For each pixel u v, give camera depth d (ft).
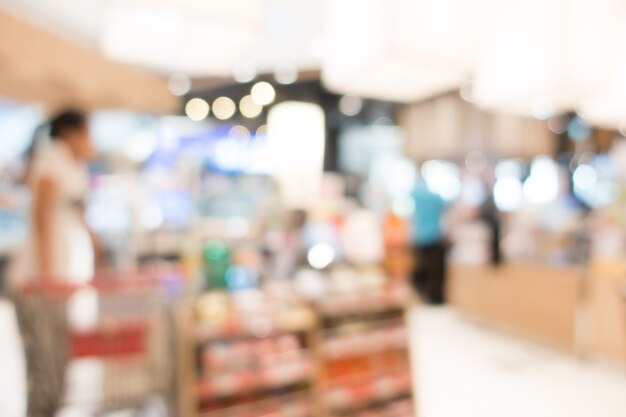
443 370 14.03
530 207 22.16
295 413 7.87
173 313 7.29
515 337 17.49
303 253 9.53
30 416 6.40
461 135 25.39
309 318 8.09
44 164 9.66
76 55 10.98
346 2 4.40
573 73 4.29
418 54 3.69
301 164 10.69
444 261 22.58
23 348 6.49
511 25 4.41
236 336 7.78
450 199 27.94
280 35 12.59
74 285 6.61
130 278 7.02
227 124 27.12
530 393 12.35
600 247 17.12
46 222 9.39
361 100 29.89
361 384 8.59
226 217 16.56
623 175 24.23
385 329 8.99
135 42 4.79
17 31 8.79
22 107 20.07
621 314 13.99
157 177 13.71
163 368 6.99
